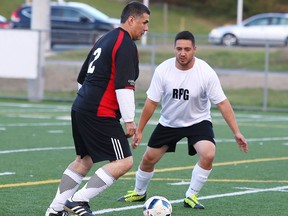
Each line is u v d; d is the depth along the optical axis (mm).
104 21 81125
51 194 20328
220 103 18625
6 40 50781
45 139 32719
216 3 126875
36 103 51656
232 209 18984
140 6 16156
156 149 19250
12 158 26938
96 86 16000
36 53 51031
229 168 26234
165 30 108125
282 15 83625
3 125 37594
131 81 15781
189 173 24828
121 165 16031
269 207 19328
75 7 81438
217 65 63531
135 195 19641
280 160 28609
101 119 15945
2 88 56656
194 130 19047
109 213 18125
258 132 38500
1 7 121188
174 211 18594
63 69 56125
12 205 18734
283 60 64812
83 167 16797
